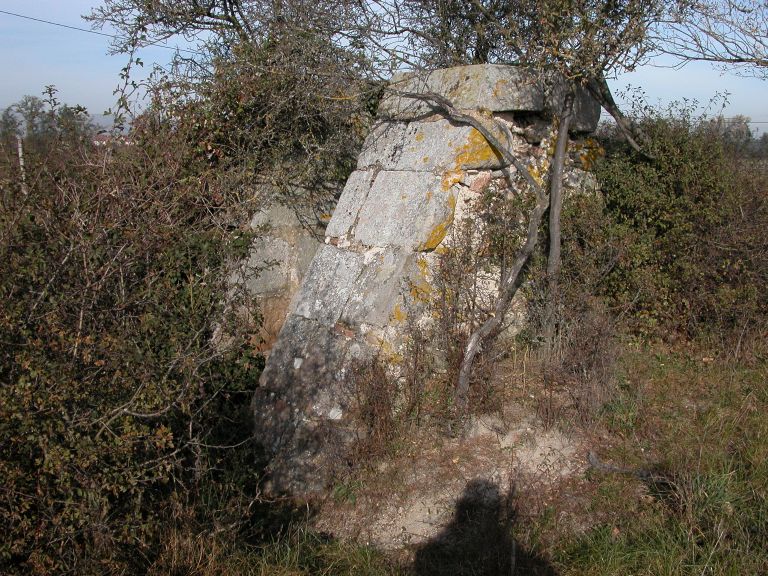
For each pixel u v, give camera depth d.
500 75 5.64
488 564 3.77
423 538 4.15
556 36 5.13
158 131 6.79
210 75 7.50
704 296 5.48
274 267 7.24
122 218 4.57
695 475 3.90
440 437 4.84
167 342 3.92
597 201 5.78
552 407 4.77
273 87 7.08
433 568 3.85
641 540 3.58
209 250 5.11
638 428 4.58
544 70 5.43
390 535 4.27
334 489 4.77
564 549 3.70
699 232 5.60
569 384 4.98
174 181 6.21
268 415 5.41
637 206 5.85
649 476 4.09
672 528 3.61
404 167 5.84
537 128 5.91
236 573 3.64
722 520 3.50
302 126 7.43
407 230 5.38
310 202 7.47
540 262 5.57
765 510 3.59
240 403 5.64
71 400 3.21
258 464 5.22
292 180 7.32
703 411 4.68
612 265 5.52
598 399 4.76
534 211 5.18
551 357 5.23
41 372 3.11
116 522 3.35
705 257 5.49
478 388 4.94
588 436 4.60
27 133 5.19
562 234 5.61
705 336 5.51
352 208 6.07
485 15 6.72
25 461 3.15
